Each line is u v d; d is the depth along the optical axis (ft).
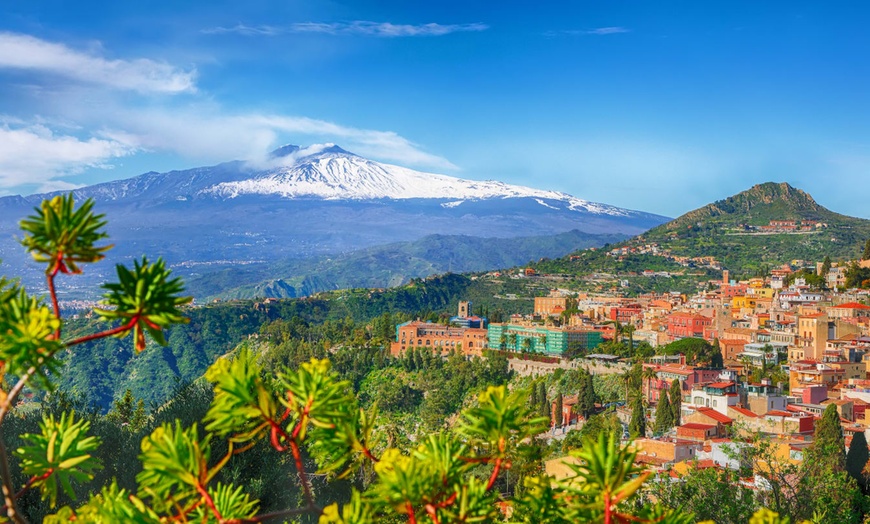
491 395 28.71
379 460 28.22
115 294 25.99
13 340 24.49
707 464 262.88
